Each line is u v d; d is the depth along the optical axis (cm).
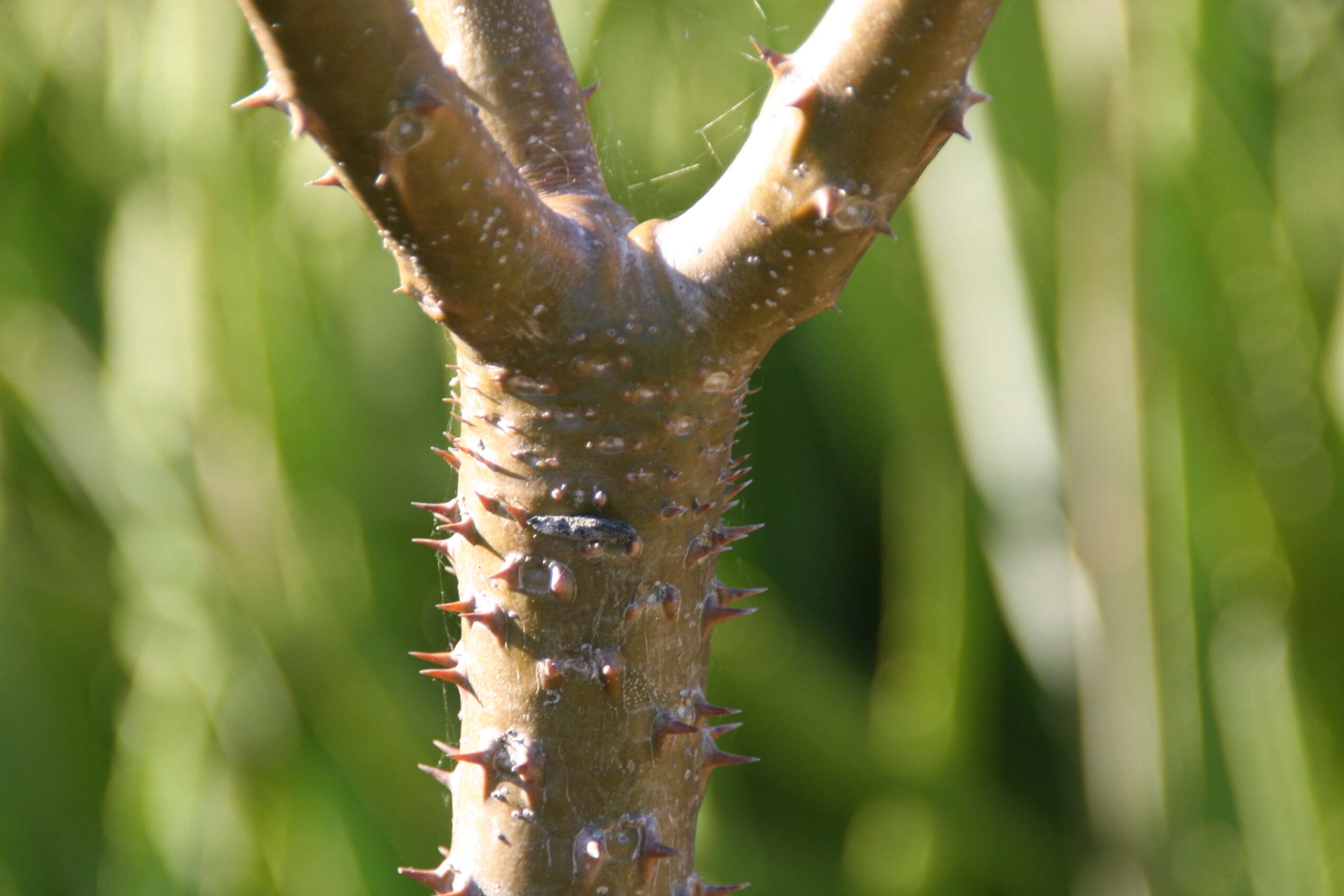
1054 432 128
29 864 139
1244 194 116
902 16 57
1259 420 121
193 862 141
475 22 61
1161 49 114
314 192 131
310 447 134
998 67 121
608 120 128
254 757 141
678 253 59
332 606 139
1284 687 126
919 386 140
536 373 59
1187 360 119
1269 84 120
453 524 60
